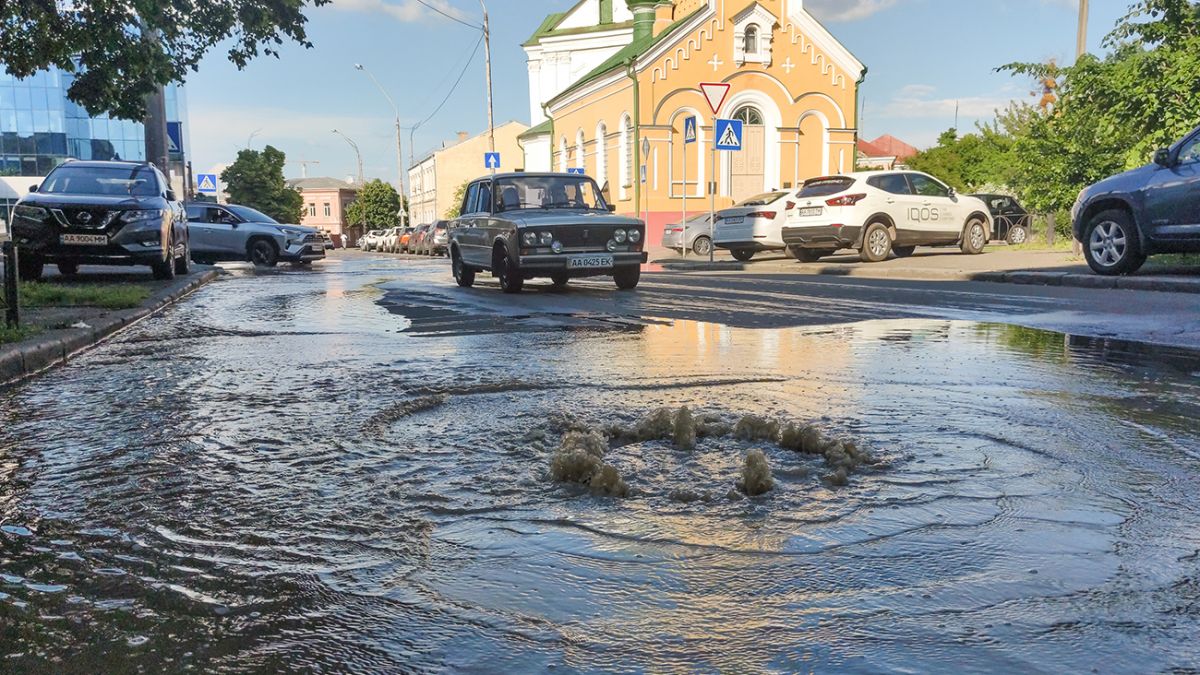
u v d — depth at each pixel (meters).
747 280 13.85
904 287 11.66
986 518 2.57
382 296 11.95
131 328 8.25
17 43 10.41
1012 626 1.90
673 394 4.47
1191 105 13.22
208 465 3.29
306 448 3.50
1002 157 24.45
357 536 2.50
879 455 3.24
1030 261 14.97
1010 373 5.07
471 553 2.36
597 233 11.69
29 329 6.82
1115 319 7.67
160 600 2.09
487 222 12.42
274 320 8.90
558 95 38.06
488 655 1.80
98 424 4.07
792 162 31.27
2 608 2.05
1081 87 14.77
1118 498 2.76
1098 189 11.15
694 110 30.19
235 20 11.11
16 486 3.06
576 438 3.29
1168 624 1.91
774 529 2.49
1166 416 3.91
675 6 35.56
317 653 1.83
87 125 59.66
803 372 5.15
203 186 33.66
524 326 7.95
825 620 1.93
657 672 1.72
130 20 10.80
